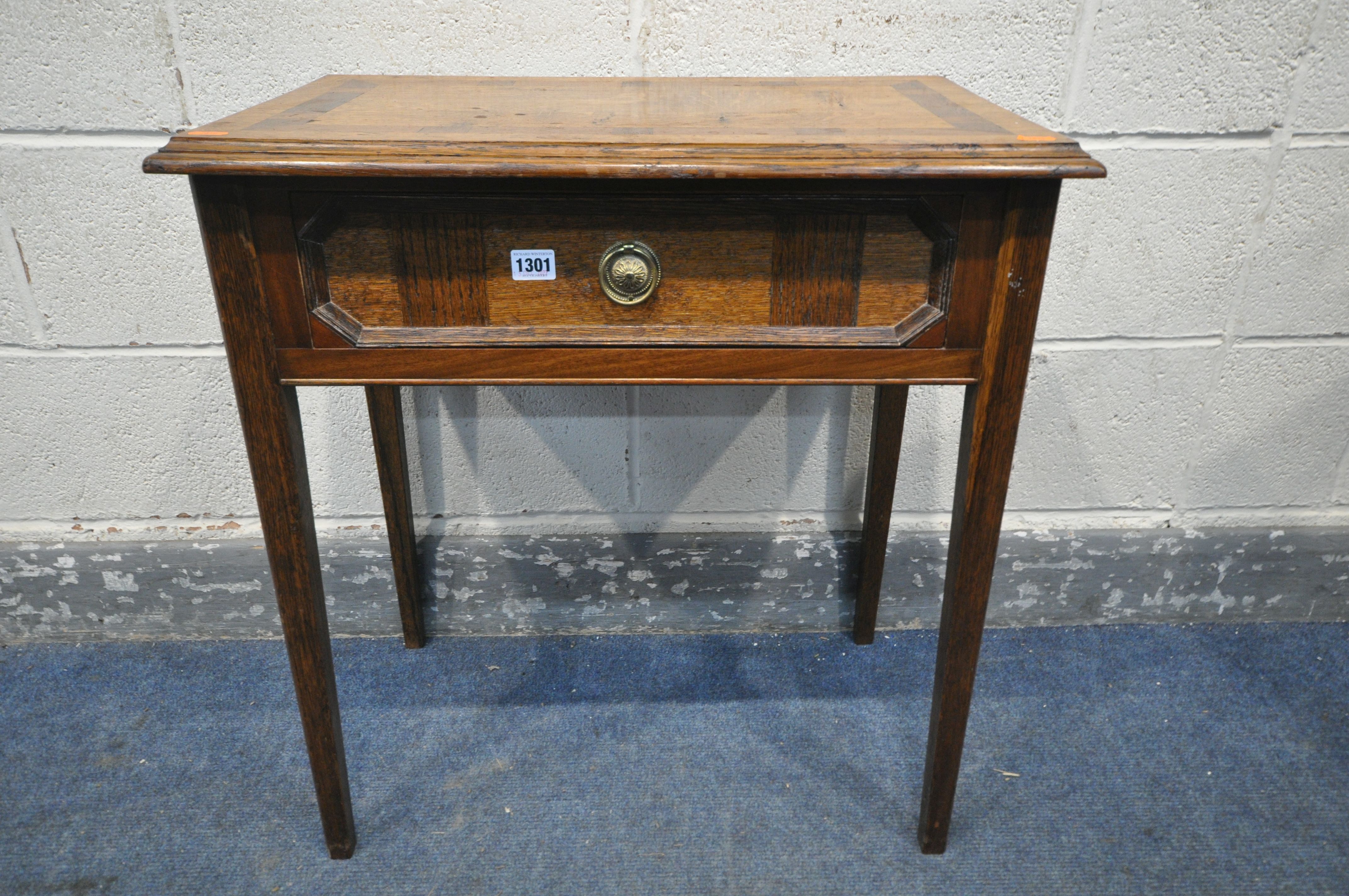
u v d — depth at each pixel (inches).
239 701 41.4
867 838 34.2
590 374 26.1
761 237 24.5
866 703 41.5
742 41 37.3
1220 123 38.2
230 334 24.8
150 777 36.8
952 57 37.6
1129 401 43.7
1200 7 36.3
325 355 25.4
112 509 44.3
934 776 31.9
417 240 24.3
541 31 36.9
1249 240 40.3
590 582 46.2
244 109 37.3
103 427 42.4
